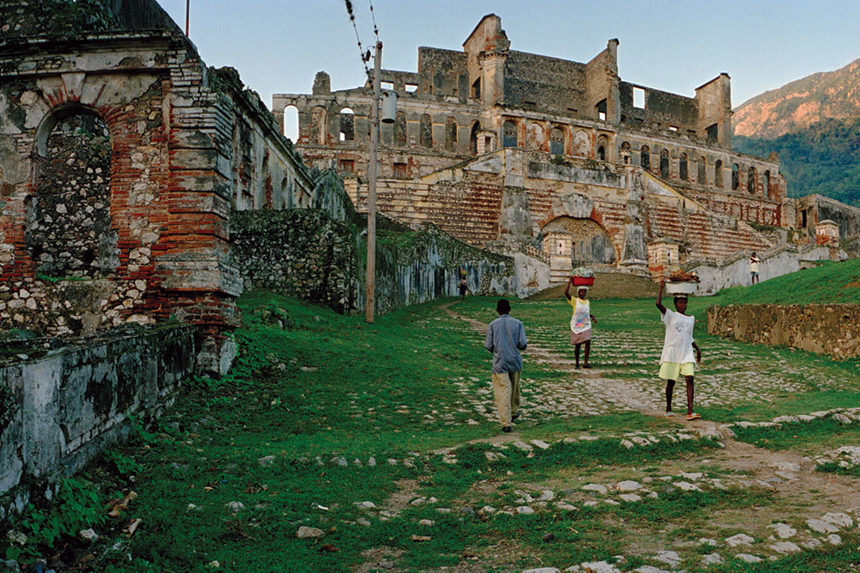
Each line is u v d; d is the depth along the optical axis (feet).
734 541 14.94
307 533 15.84
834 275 59.16
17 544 13.64
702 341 60.75
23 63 34.24
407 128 199.82
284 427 26.94
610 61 226.79
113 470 19.33
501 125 195.00
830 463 21.11
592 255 167.32
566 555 14.55
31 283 34.32
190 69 33.42
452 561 14.49
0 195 34.65
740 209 239.30
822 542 14.84
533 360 48.80
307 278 60.08
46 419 16.29
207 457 21.94
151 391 24.85
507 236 156.56
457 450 23.38
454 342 55.21
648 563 13.87
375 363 39.17
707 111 254.06
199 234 32.76
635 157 224.33
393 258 77.15
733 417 29.68
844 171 459.73
